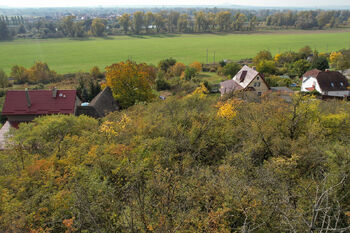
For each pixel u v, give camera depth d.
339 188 13.83
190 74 86.50
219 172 16.94
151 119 25.81
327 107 31.81
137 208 12.02
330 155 16.41
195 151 20.42
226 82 63.53
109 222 12.34
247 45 167.12
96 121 30.02
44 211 13.73
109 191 14.09
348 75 86.31
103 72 96.44
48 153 21.48
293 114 23.14
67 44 177.25
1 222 12.49
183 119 26.19
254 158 19.58
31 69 87.31
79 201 12.60
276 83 72.69
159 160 17.94
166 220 11.39
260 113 25.58
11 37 197.75
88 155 18.59
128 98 49.06
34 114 38.72
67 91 40.66
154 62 122.31
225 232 11.29
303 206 13.43
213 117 24.55
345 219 13.23
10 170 17.95
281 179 15.62
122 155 18.48
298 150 18.75
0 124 44.53
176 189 13.66
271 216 12.38
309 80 66.56
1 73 79.38
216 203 13.08
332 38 192.50
